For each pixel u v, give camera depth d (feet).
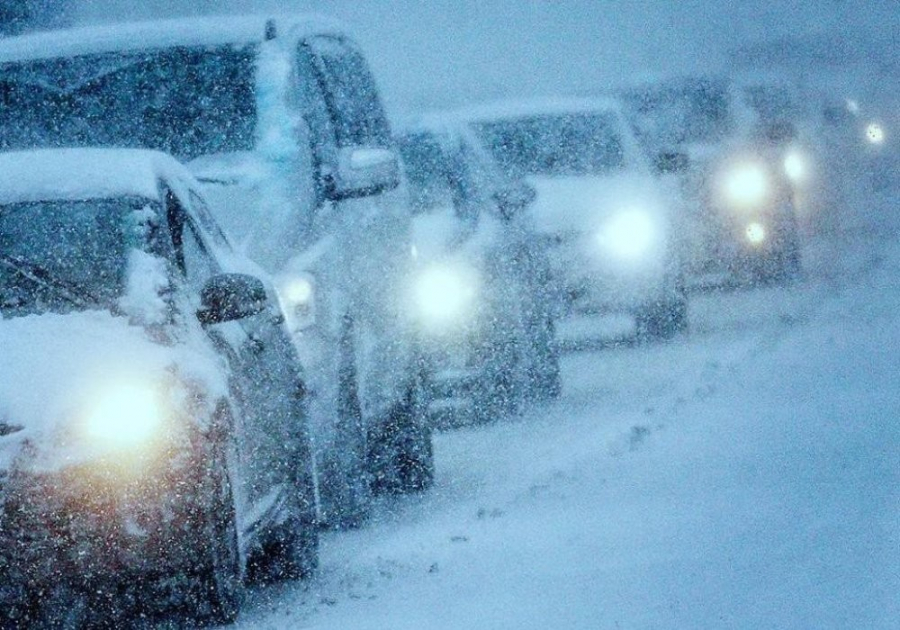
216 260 55.83
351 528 63.36
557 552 49.37
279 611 47.11
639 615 39.83
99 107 73.31
